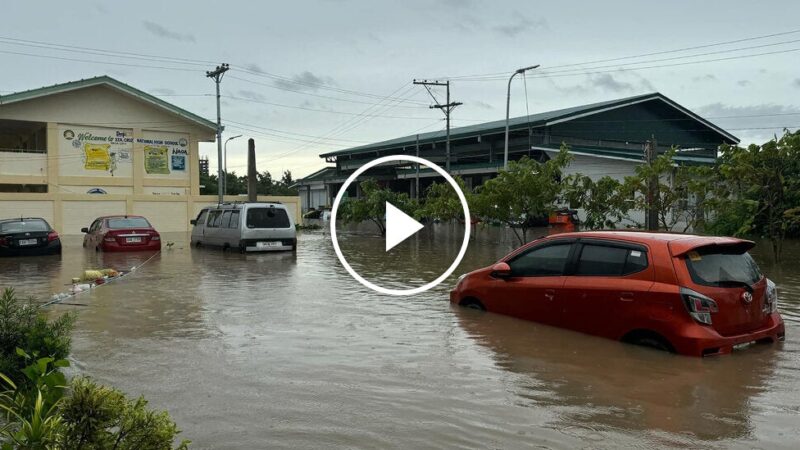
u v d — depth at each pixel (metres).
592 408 4.79
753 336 6.40
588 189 19.48
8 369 4.93
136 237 20.17
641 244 6.70
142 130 38.62
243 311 8.86
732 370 5.72
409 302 9.56
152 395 5.09
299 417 4.61
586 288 7.02
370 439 4.21
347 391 5.20
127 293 10.63
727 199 16.95
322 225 43.97
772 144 14.95
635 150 44.91
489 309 8.37
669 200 17.69
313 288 11.25
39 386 4.08
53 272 14.34
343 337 7.16
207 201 37.50
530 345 6.64
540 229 35.16
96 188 37.22
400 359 6.19
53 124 35.78
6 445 3.37
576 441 4.17
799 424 4.48
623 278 6.70
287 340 7.02
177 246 22.92
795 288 11.10
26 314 5.48
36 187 37.53
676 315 6.18
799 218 14.98
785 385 5.32
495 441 4.18
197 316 8.48
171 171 39.72
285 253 19.17
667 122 49.16
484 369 5.83
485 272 8.47
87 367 5.91
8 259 17.52
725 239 6.63
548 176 20.30
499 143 49.50
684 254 6.34
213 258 17.62
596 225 19.88
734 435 4.27
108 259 17.52
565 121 43.53
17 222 18.66
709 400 4.96
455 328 7.54
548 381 5.45
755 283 6.60
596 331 6.91
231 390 5.23
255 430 4.36
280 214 19.48
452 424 4.48
